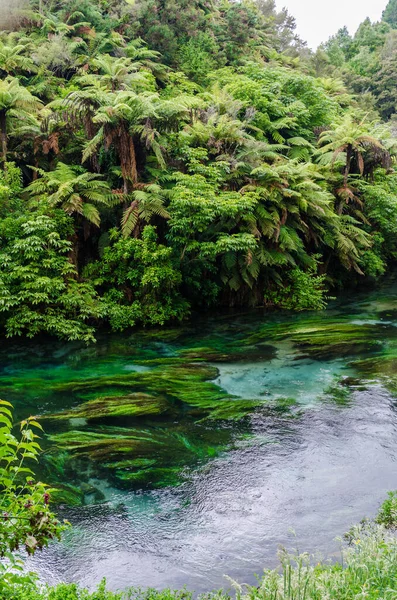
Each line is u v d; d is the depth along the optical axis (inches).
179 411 309.9
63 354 434.9
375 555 132.2
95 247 557.6
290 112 798.5
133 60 843.4
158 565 171.5
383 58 1920.5
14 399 330.6
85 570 168.6
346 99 1133.1
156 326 533.3
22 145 570.3
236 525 194.2
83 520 197.6
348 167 719.7
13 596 126.5
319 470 236.2
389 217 830.5
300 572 127.1
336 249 720.3
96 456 251.8
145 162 577.9
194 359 416.8
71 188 484.1
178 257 547.2
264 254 591.8
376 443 262.5
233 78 843.4
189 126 613.3
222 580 163.6
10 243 467.5
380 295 738.2
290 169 598.9
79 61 754.2
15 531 102.9
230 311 611.8
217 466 240.7
